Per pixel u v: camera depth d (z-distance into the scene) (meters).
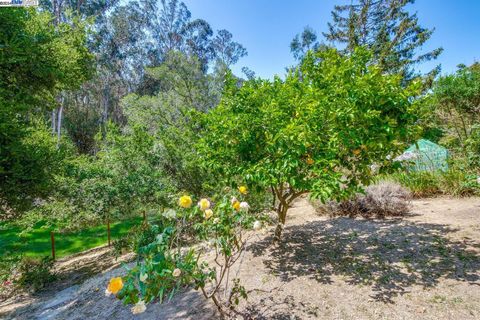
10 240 8.52
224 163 3.66
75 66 8.33
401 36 16.67
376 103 2.93
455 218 4.24
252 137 3.33
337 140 2.88
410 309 2.20
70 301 3.98
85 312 3.33
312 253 3.58
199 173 6.57
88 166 8.27
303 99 3.14
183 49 35.22
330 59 3.53
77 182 7.64
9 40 5.82
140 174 7.47
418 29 16.94
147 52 34.03
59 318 3.40
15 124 5.47
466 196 5.48
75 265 6.79
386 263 3.06
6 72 6.24
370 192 5.24
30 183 5.85
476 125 6.96
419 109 3.18
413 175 6.47
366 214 5.10
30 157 5.78
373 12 18.36
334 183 2.64
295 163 2.70
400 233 3.88
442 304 2.21
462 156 6.94
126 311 2.98
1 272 6.07
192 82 18.02
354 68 3.17
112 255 6.84
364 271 2.94
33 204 6.95
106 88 30.00
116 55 30.72
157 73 18.09
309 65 3.67
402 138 3.25
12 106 5.70
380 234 3.96
